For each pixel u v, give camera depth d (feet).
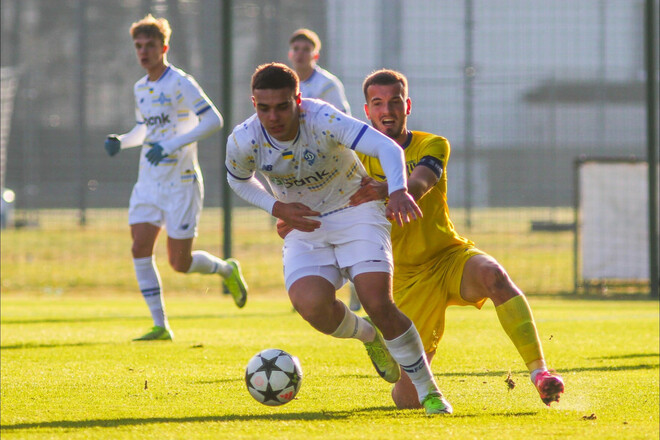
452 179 215.31
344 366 55.72
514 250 171.83
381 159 36.78
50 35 235.20
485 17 185.88
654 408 41.47
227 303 108.58
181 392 46.09
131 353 62.28
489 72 187.62
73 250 174.40
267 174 39.91
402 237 43.60
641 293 121.49
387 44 194.80
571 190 207.72
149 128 72.38
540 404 42.70
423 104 188.44
